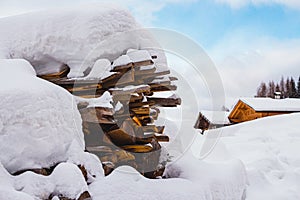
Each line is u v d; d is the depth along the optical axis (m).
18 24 2.37
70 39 2.14
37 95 1.44
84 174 1.54
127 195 1.57
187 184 1.95
